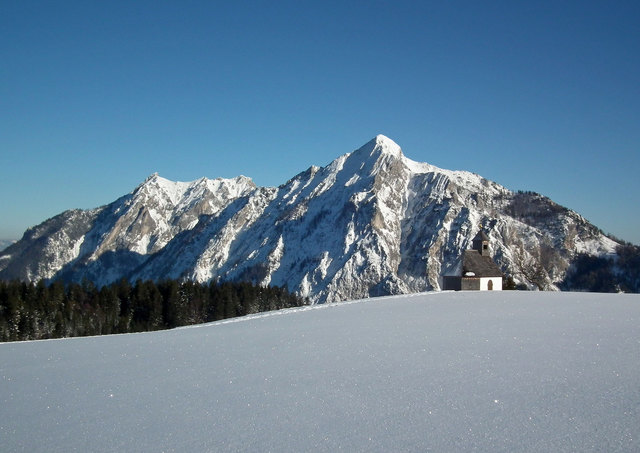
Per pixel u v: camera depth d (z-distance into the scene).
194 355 20.22
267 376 15.92
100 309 108.62
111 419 12.39
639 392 12.77
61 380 16.80
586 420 10.99
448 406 12.20
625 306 32.31
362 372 15.87
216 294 130.38
